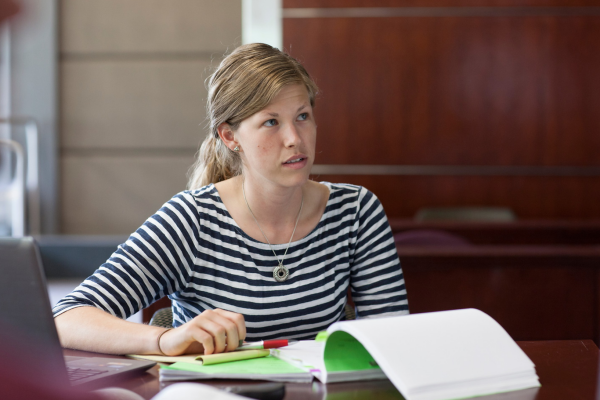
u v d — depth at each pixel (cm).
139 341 96
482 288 198
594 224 297
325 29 450
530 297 197
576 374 88
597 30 439
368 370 85
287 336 123
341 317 132
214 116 121
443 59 447
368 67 450
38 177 490
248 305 121
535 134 448
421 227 301
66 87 493
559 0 440
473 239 303
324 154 456
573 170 447
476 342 84
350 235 132
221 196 128
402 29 448
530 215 452
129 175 498
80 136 496
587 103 444
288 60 116
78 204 499
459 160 452
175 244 121
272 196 121
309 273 125
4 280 67
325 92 453
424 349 80
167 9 489
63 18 489
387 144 454
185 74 492
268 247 124
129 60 492
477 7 444
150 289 119
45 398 58
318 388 82
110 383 84
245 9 482
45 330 67
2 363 56
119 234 500
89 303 110
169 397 64
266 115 112
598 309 195
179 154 497
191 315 127
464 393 77
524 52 444
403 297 133
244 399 63
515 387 80
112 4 489
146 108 495
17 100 487
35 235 485
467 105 449
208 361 89
